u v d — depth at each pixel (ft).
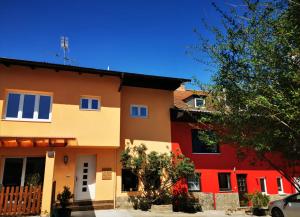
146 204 45.42
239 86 24.72
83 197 45.75
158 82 52.90
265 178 58.95
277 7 22.02
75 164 45.55
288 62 20.22
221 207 51.47
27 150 42.88
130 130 51.01
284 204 39.93
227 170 56.13
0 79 42.24
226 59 25.94
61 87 45.14
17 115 42.63
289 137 21.01
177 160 50.62
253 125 25.16
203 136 31.45
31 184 34.58
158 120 53.67
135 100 53.11
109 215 39.40
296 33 19.43
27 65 42.78
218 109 28.55
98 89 47.29
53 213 34.42
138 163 45.16
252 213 47.11
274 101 20.52
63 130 43.52
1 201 31.83
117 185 47.52
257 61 21.84
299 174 32.86
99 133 45.37
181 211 47.19
